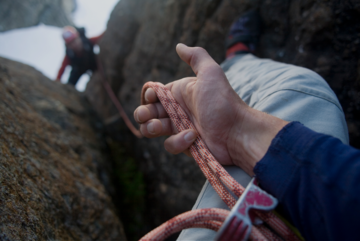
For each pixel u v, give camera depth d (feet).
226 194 2.43
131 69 11.02
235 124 2.66
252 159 2.52
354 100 5.08
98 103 13.38
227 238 1.89
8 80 5.83
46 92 8.21
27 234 2.62
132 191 8.96
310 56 5.56
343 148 1.90
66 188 4.24
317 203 1.86
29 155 3.83
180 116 3.07
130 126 10.93
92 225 4.37
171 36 8.84
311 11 5.38
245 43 6.13
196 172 8.04
